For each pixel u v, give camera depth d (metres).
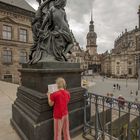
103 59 129.62
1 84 17.64
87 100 4.94
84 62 115.00
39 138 3.79
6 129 5.13
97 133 4.38
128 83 56.81
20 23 27.78
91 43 139.88
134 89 41.28
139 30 77.75
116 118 5.80
